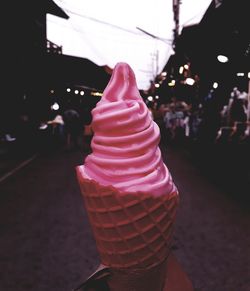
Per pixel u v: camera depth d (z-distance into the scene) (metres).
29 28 17.12
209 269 3.39
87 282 1.00
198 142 13.09
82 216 5.20
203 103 13.65
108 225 0.97
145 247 0.97
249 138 7.94
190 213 5.34
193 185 7.52
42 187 7.36
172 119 18.47
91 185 0.97
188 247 3.94
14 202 6.09
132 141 1.00
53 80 22.72
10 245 4.05
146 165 0.99
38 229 4.61
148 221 0.94
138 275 1.00
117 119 1.00
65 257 3.68
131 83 1.09
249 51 8.04
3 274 3.32
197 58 13.24
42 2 15.88
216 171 8.89
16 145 13.50
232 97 9.52
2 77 13.89
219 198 6.30
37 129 15.24
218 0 7.38
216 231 4.48
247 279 3.19
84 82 30.80
